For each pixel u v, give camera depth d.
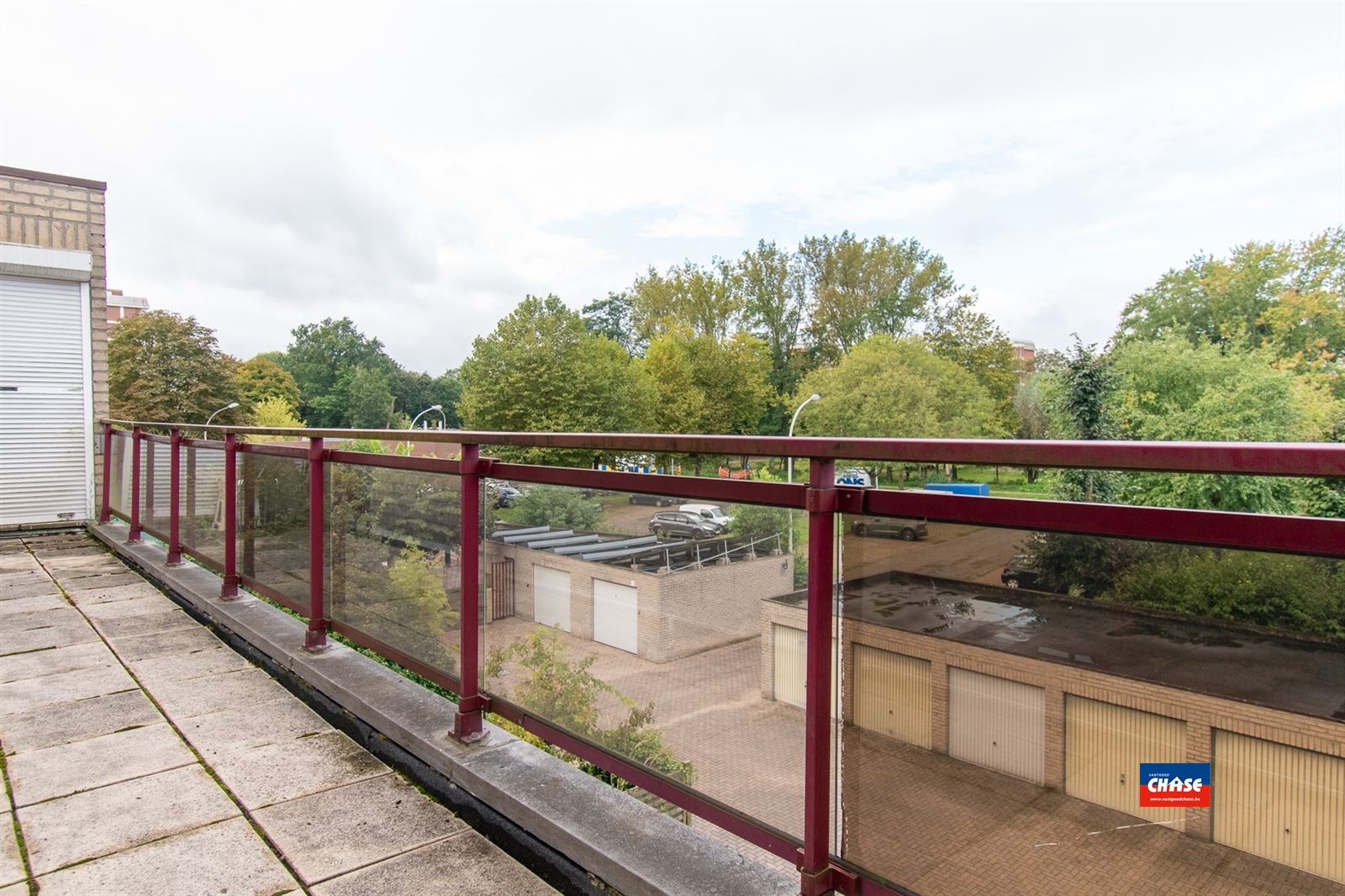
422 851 2.03
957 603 1.22
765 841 1.54
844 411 47.75
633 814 1.97
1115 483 22.45
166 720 2.94
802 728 1.47
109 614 4.50
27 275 7.88
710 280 62.44
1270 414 28.88
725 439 1.55
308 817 2.21
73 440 8.23
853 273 60.97
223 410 39.69
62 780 2.43
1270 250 45.22
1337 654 0.83
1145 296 50.00
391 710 2.69
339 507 3.34
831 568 1.40
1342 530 0.82
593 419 43.56
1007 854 1.16
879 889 1.34
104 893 1.82
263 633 3.63
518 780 2.17
